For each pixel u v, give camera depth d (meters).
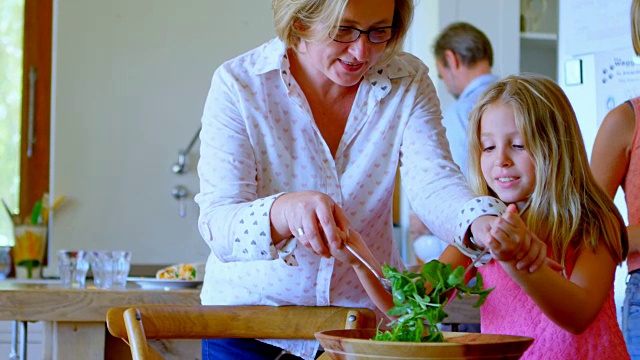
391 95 1.47
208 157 1.43
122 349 2.30
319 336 0.94
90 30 4.03
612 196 2.00
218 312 1.37
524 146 1.63
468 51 3.56
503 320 1.61
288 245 1.25
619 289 2.88
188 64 4.09
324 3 1.29
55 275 3.95
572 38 3.22
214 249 1.32
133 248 4.05
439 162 1.43
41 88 4.13
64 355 2.05
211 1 4.10
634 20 2.00
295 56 1.45
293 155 1.45
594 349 1.56
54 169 4.01
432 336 0.95
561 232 1.58
